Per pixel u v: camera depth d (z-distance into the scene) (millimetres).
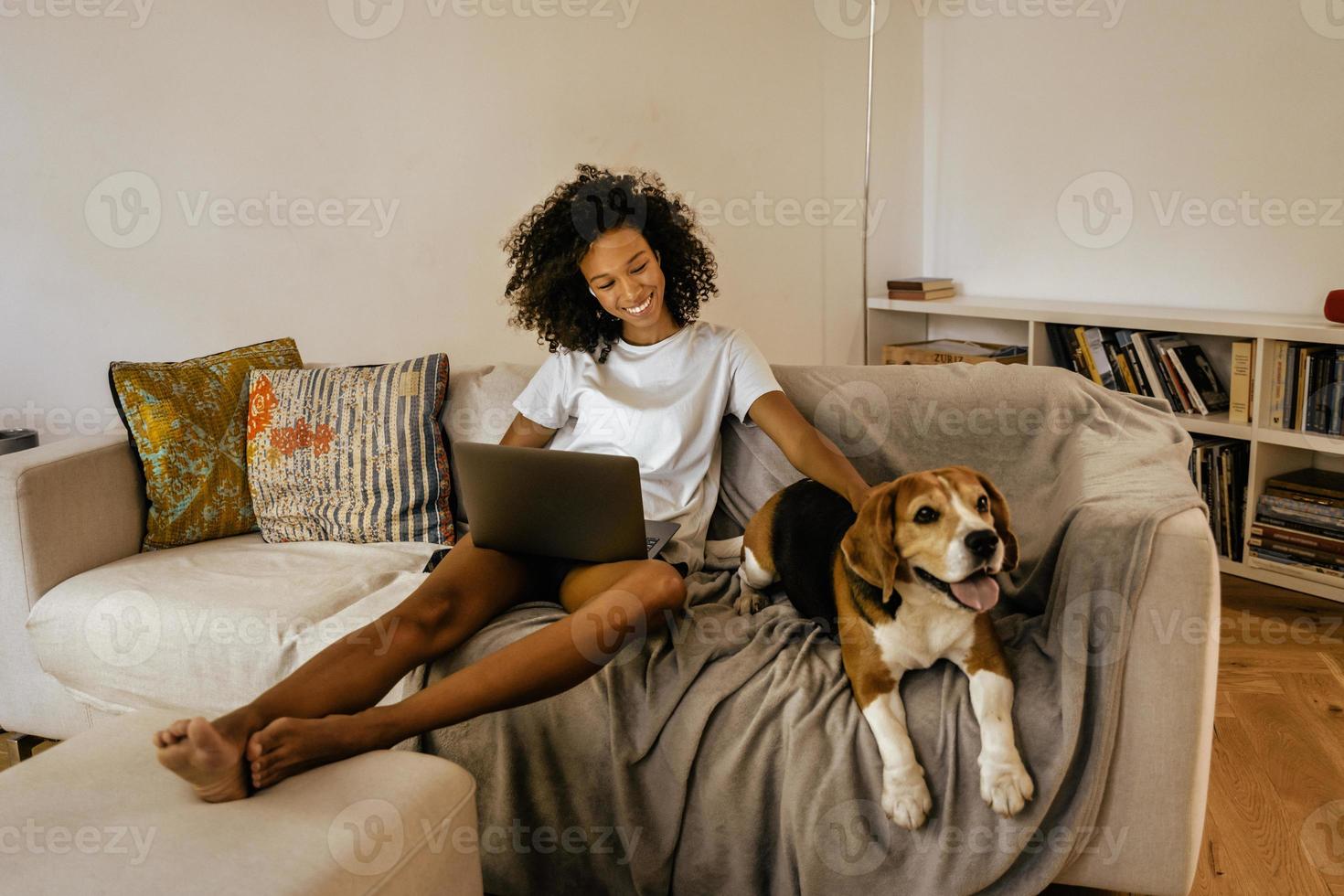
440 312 2828
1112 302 3193
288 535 2045
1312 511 2537
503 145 2832
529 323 1931
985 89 3422
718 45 3121
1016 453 1781
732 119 3189
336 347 2703
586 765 1436
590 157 2961
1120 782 1322
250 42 2482
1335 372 2461
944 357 3322
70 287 2410
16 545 1793
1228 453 2684
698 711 1383
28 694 1869
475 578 1562
